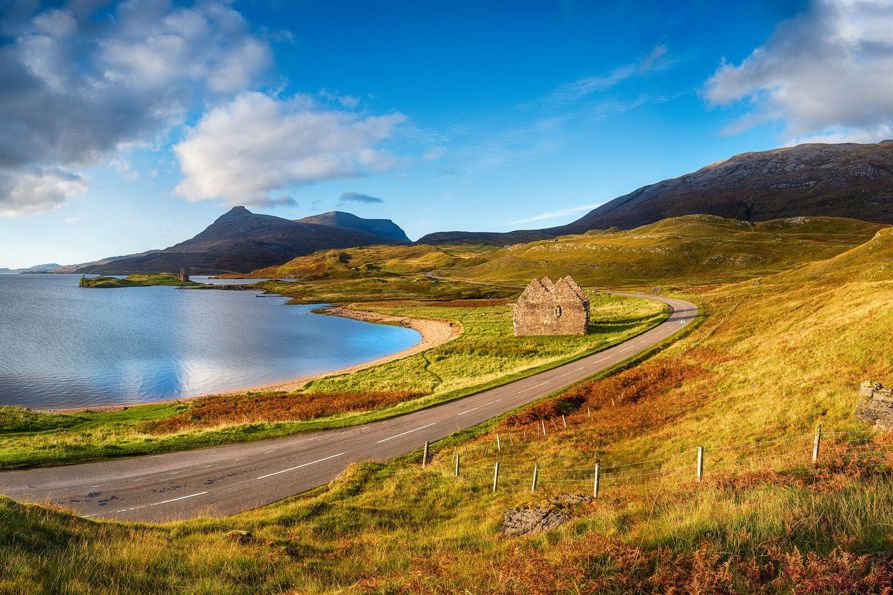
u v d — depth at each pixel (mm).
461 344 88875
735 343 56250
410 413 43938
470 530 17625
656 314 94000
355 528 20250
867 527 8398
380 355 96000
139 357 93188
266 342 110875
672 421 34000
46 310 174750
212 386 72562
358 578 12312
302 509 21953
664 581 7801
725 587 7367
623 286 178250
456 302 168000
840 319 45719
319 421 42062
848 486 10844
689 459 25469
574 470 27156
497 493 23969
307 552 15391
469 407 44781
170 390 69938
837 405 26875
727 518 9719
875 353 33875
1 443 34688
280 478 28250
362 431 38594
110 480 27891
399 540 17281
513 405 44156
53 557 11094
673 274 195000
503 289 197375
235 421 46156
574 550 9586
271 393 63000
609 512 13023
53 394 66438
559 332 89688
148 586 10734
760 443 24391
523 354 78750
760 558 8031
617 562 8523
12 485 26906
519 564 9508
